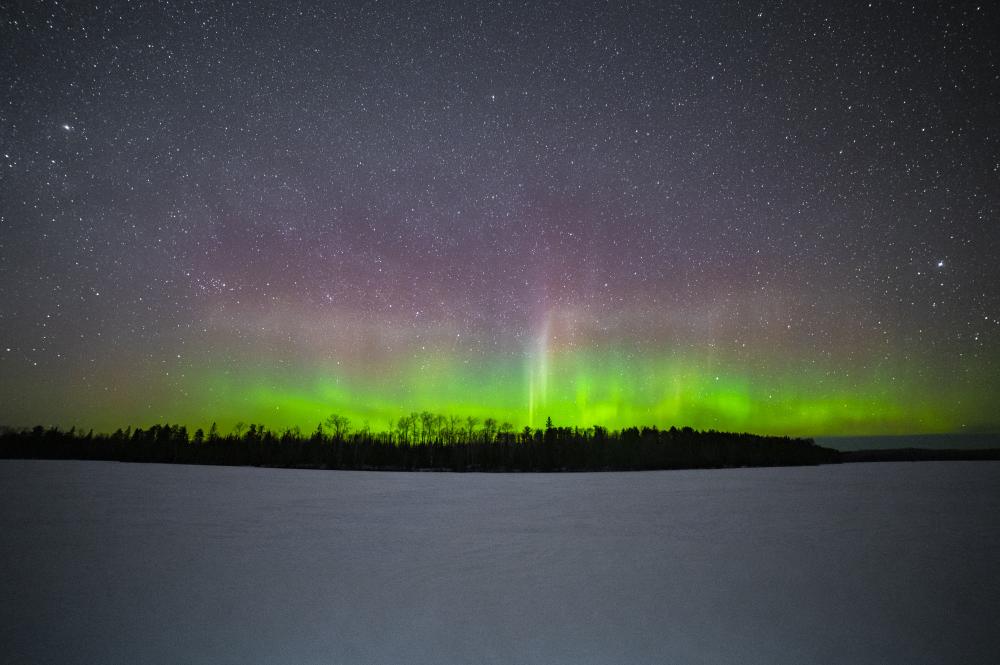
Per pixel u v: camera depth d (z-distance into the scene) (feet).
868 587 24.67
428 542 35.50
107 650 17.63
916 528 40.24
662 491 72.64
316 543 34.88
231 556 31.07
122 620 20.33
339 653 17.40
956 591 24.00
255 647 17.87
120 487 71.56
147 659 16.96
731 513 49.44
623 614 21.01
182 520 44.21
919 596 23.27
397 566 28.81
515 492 72.23
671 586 24.91
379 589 24.40
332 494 67.51
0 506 51.93
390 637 18.71
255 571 27.61
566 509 53.11
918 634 18.94
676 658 17.04
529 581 25.76
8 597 23.15
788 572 27.50
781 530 39.91
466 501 60.34
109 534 37.65
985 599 22.84
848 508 51.90
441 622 20.15
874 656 17.20
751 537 37.09
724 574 27.09
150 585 24.99
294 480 92.12
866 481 83.51
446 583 25.44
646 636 18.80
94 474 94.53
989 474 97.14
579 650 17.66
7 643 18.17
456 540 36.17
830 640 18.43
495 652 17.49
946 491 67.21
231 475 102.37
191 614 21.02
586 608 21.75
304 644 18.11
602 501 60.54
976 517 45.70
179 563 29.30
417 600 22.75
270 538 36.58
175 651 17.54
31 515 46.29
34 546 33.58
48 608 21.70
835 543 34.76
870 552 32.07
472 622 20.15
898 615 20.84
